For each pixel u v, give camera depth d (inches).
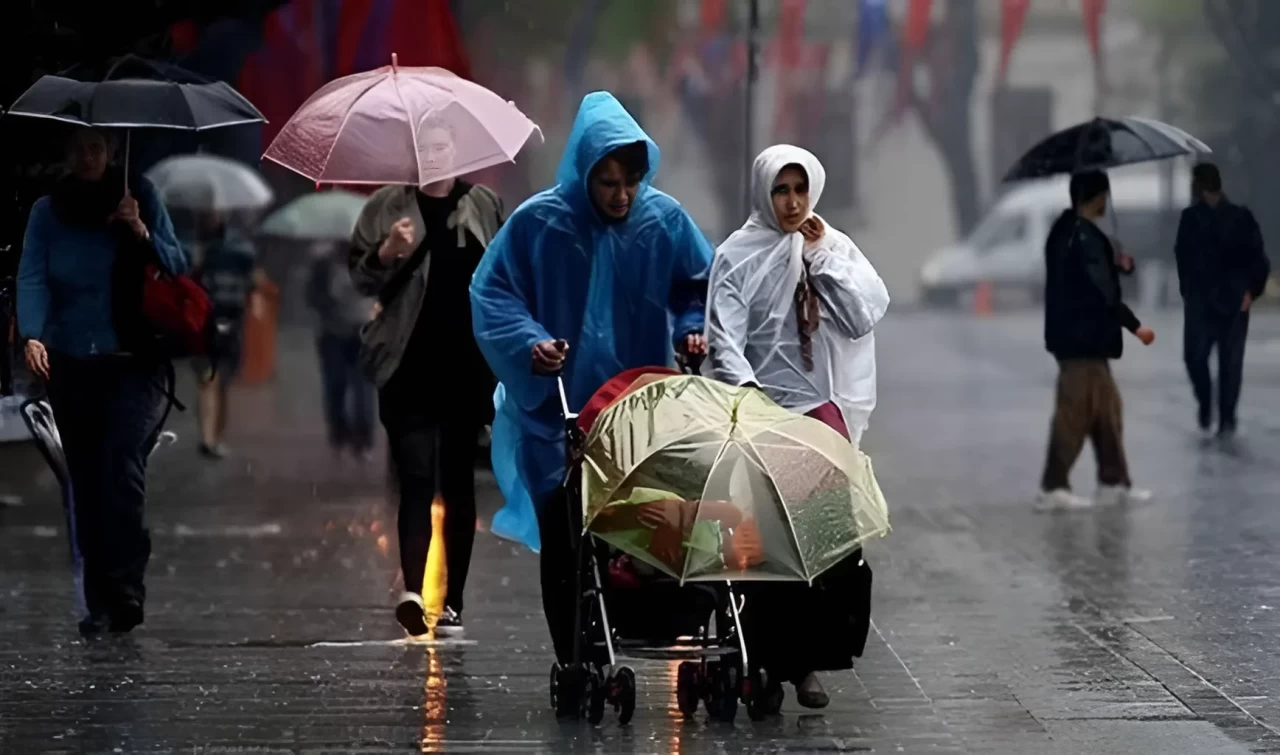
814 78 5221.5
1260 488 1710.1
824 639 845.8
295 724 858.1
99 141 1050.7
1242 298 2081.7
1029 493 1720.0
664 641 843.4
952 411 2564.0
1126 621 1098.1
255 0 1392.7
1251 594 1181.1
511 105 1051.3
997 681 943.7
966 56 5270.7
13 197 1197.1
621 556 836.0
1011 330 4252.0
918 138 5310.0
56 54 1264.8
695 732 840.9
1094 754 802.2
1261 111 3690.9
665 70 4960.6
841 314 898.7
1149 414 2405.3
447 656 1012.5
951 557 1346.0
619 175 877.8
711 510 789.2
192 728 852.0
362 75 1047.6
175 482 1875.0
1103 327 1600.6
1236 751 807.7
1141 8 5032.0
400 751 809.5
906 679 948.0
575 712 863.1
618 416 812.6
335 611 1149.7
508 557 1359.5
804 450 806.5
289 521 1581.0
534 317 892.6
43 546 1429.6
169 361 1077.1
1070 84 5231.3
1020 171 1662.2
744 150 1685.5
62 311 1057.5
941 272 4864.7
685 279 903.7
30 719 868.0
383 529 1530.5
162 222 1076.5
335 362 2114.9
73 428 1071.6
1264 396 2610.7
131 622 1074.1
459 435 1047.6
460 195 1043.9
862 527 806.5
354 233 1044.5
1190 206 2076.8
